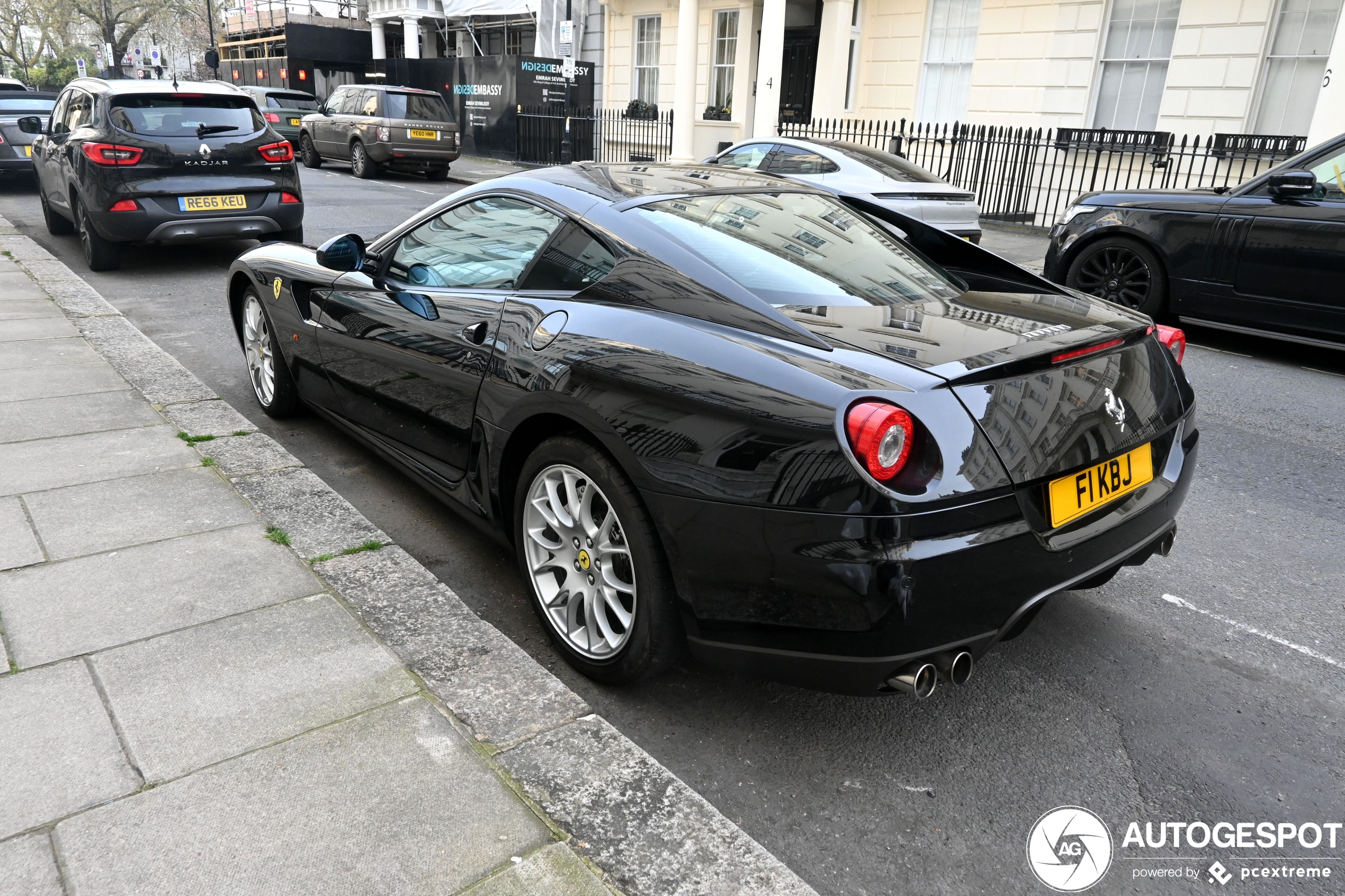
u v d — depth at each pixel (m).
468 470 3.01
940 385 2.07
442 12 27.45
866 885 1.99
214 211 8.16
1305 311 6.46
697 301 2.45
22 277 7.54
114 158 7.71
